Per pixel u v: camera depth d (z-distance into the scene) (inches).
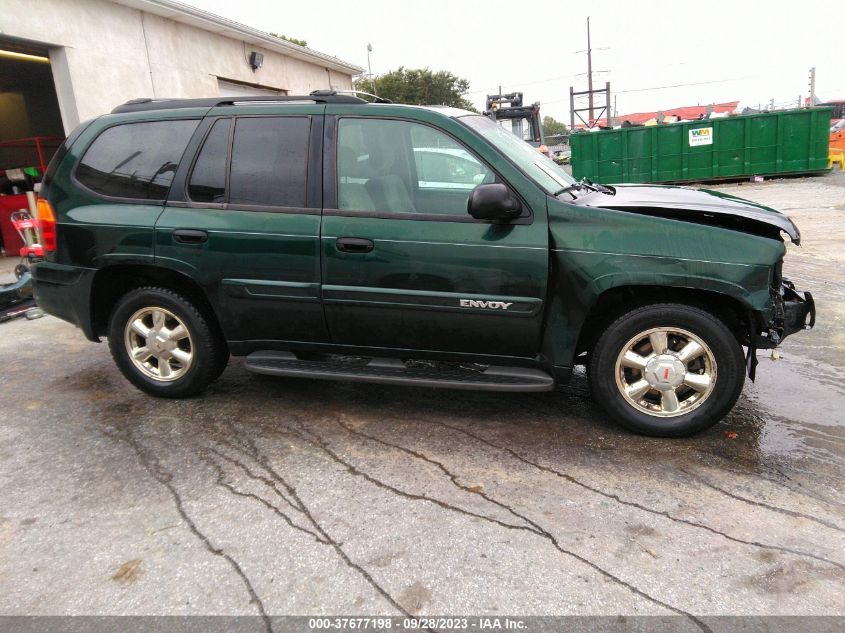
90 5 389.1
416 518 110.8
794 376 175.3
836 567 96.3
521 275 132.3
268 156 148.0
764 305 125.8
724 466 126.5
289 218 143.8
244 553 102.2
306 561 99.9
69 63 375.6
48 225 162.1
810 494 116.0
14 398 169.9
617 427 145.6
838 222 432.8
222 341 162.1
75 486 124.0
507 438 141.0
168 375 163.5
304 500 117.3
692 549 101.1
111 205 156.2
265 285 146.6
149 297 157.9
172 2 436.1
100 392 173.5
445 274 135.6
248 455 135.2
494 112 605.0
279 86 629.0
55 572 98.9
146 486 123.4
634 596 91.1
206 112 154.1
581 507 113.3
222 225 147.4
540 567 97.6
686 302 132.5
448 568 97.7
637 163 799.1
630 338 134.2
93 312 162.7
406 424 149.3
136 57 428.8
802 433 140.3
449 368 146.6
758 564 97.3
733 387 131.3
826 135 751.1
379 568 98.0
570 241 130.5
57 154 164.1
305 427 148.6
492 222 134.4
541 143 617.6
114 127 160.4
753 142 768.3
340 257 140.4
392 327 142.9
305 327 148.6
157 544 105.1
